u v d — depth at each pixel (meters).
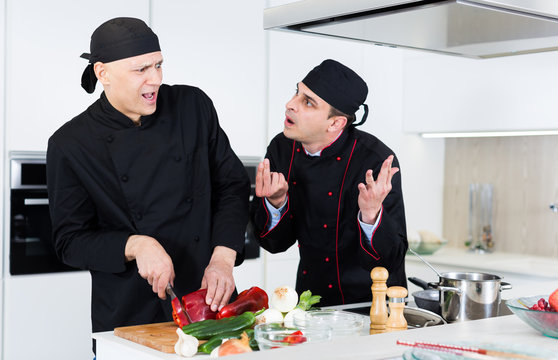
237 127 3.29
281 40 3.43
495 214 3.96
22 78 2.74
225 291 1.57
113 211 1.78
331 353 1.12
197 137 1.86
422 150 4.09
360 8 1.54
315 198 2.06
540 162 3.75
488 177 4.00
